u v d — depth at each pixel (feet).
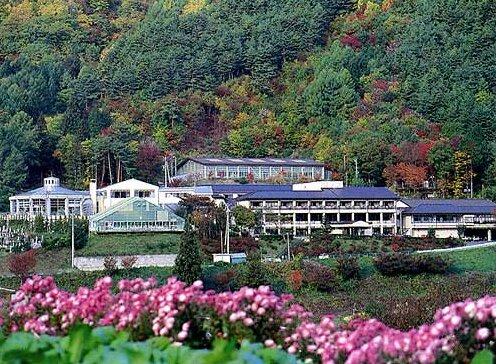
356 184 385.70
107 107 524.52
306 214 312.50
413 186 384.27
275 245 268.00
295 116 504.43
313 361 41.91
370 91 523.70
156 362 31.32
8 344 33.09
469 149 391.24
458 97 482.69
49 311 44.29
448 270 224.53
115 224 271.69
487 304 38.47
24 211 323.78
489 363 30.22
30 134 416.46
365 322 44.39
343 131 467.52
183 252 199.11
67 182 410.72
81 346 32.35
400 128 449.48
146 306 41.55
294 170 404.98
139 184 332.19
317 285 208.95
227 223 256.11
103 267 233.76
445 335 37.24
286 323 43.16
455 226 319.47
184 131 495.82
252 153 466.70
